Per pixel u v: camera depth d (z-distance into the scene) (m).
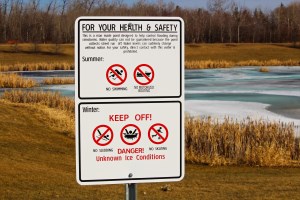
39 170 12.81
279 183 11.46
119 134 3.11
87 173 3.09
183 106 3.14
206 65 60.69
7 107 23.31
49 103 25.86
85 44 3.03
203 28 111.25
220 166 14.69
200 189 10.72
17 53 81.81
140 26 3.07
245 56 86.62
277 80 42.88
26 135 18.52
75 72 3.04
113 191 10.21
